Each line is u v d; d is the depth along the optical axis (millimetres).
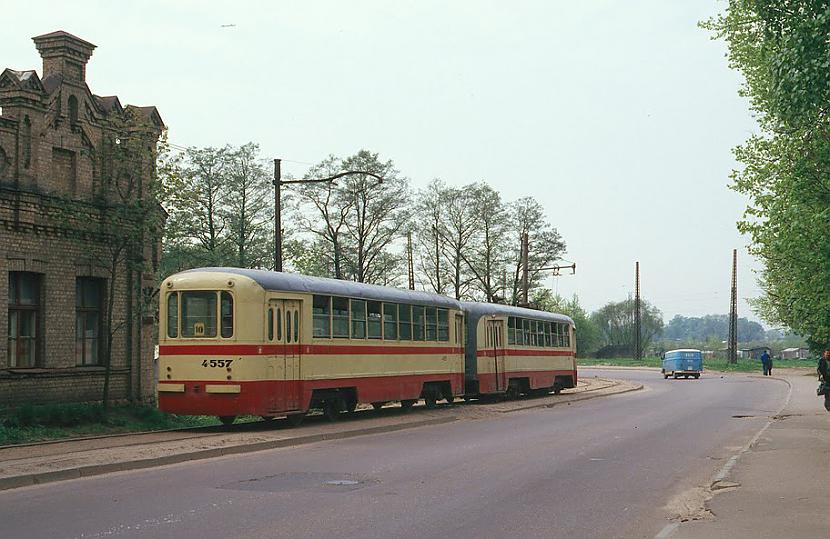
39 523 9688
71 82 23219
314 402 23297
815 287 18766
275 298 21250
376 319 25641
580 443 18656
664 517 10375
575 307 132500
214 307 20656
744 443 18875
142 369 25484
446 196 69250
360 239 59062
